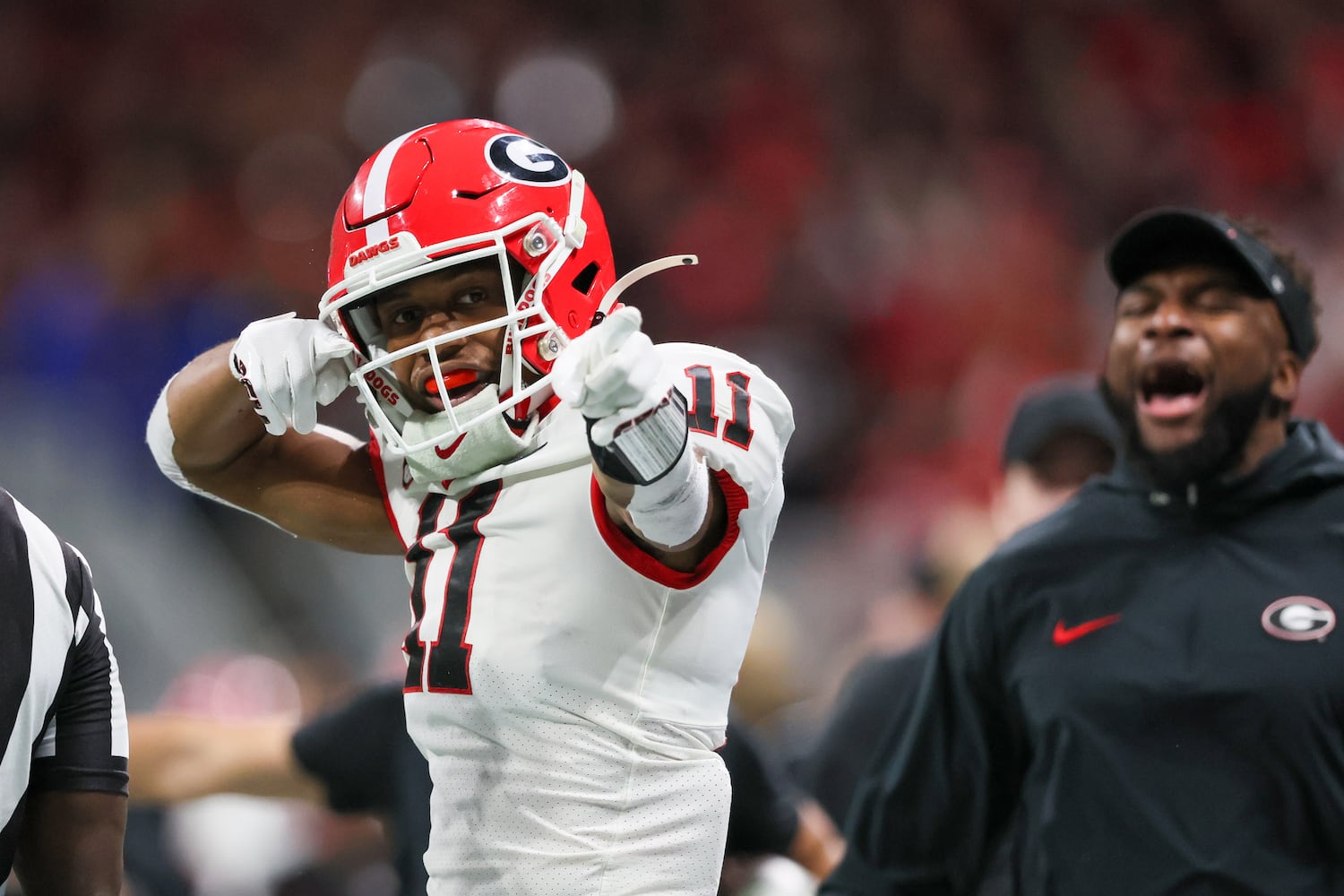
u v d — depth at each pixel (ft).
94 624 26.08
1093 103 154.40
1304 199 151.84
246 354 25.09
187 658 93.35
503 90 151.12
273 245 134.10
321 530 28.35
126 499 100.17
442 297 24.16
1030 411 44.47
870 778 34.04
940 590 53.88
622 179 147.84
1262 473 31.35
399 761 36.91
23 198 133.90
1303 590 29.96
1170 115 155.84
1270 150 154.81
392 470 27.43
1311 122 155.12
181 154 138.72
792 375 129.80
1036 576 32.24
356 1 151.12
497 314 24.25
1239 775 29.14
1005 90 155.43
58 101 139.85
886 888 33.04
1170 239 32.37
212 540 99.55
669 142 149.59
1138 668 30.30
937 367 132.16
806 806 42.27
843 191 145.79
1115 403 32.91
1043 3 158.30
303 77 145.89
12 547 24.63
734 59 154.51
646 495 21.48
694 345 24.94
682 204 144.97
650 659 24.06
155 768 38.42
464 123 25.57
